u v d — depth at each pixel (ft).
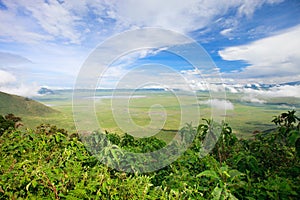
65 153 8.16
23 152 8.79
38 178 5.82
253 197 6.45
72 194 5.54
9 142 9.50
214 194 5.98
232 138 10.16
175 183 7.26
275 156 9.66
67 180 6.16
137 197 6.23
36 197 5.43
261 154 9.76
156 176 8.39
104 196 6.12
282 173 8.16
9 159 8.15
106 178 6.68
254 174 8.67
